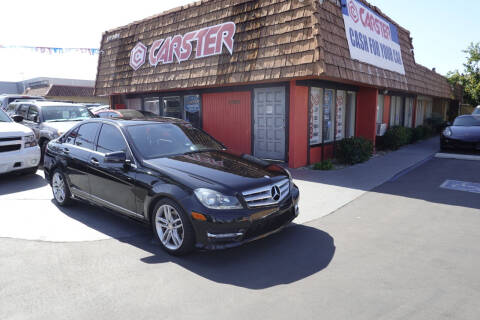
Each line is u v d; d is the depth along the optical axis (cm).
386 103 1391
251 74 853
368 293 311
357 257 388
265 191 393
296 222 509
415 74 1440
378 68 1044
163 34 1134
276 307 289
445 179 782
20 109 1030
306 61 762
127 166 440
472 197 633
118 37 1325
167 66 1094
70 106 986
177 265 369
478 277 340
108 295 309
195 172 398
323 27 781
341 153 985
